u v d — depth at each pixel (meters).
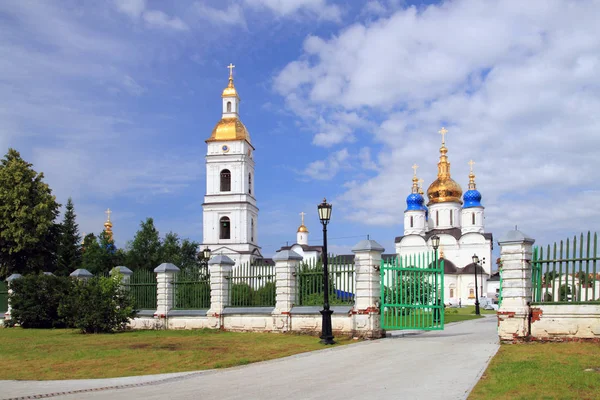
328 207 22.50
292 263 26.27
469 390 11.80
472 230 99.19
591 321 18.75
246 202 81.81
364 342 21.69
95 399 12.57
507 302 19.91
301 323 25.28
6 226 48.66
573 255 19.22
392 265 24.55
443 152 104.81
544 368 13.76
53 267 52.09
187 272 31.39
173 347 21.00
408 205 103.62
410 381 13.10
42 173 51.69
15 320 35.53
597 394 10.98
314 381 13.74
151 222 62.50
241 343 22.00
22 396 13.07
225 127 84.00
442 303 24.66
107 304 28.50
